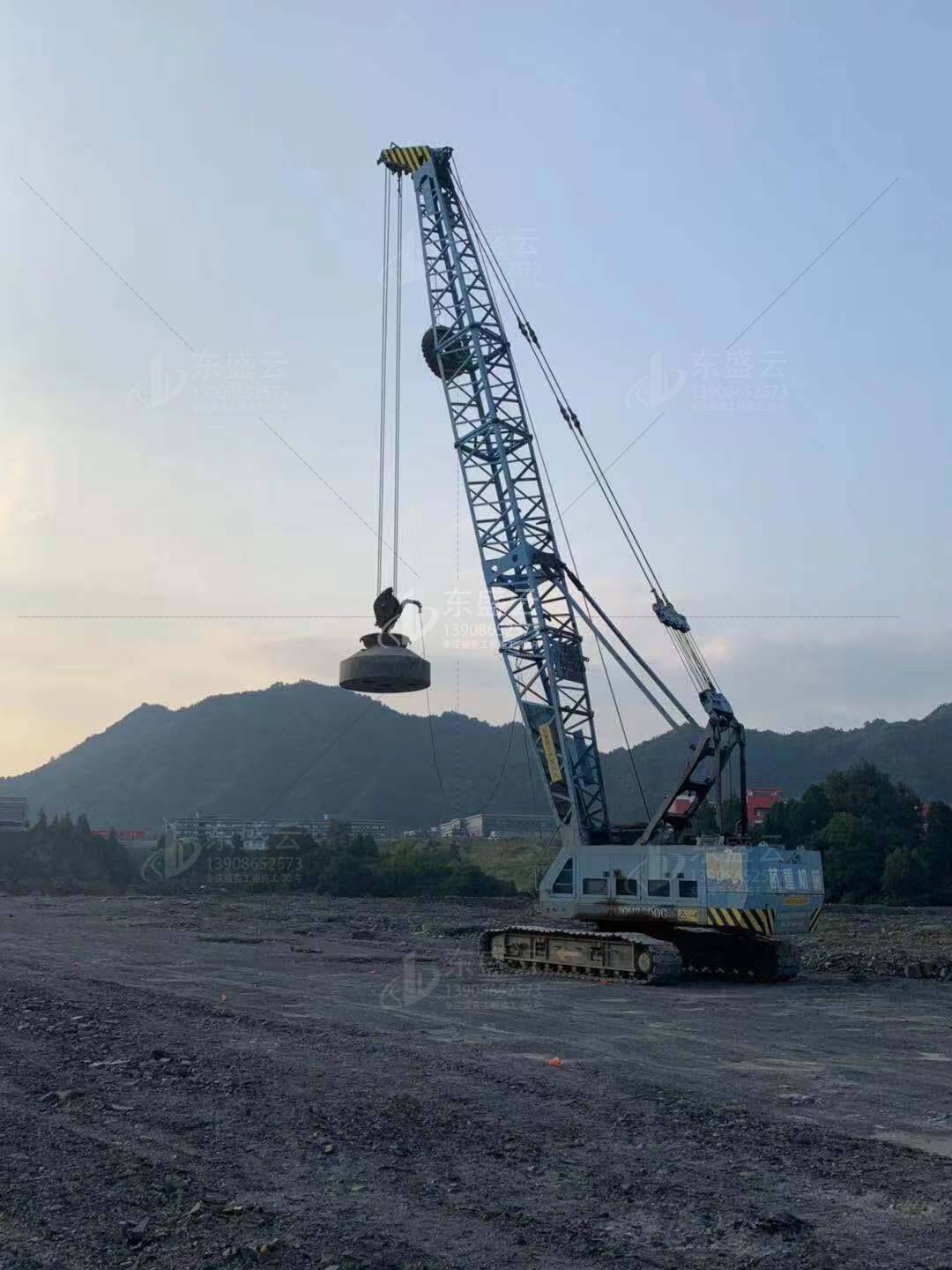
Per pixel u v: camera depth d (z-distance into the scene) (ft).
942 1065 41.73
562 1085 36.42
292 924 112.27
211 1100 33.63
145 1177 25.94
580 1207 24.39
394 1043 43.70
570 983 68.28
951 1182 26.48
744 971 72.43
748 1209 24.36
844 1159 28.27
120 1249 21.62
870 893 205.77
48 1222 22.90
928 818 220.43
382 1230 22.88
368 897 186.09
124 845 353.51
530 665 92.73
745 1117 32.40
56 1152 27.94
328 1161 27.50
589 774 90.43
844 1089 36.81
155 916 123.54
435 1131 30.32
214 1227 22.82
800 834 220.64
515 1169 27.04
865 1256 21.89
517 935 76.38
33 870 289.94
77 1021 47.09
